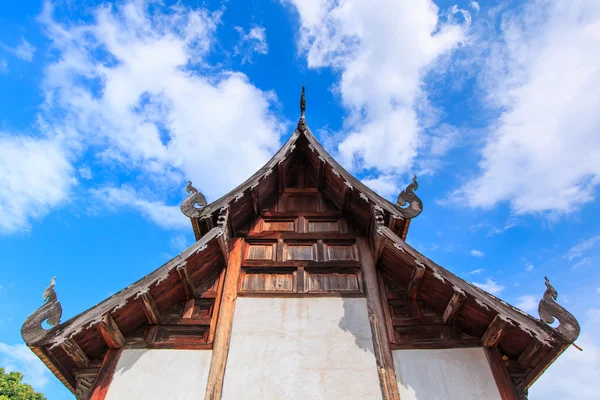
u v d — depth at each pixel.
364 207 10.80
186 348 8.52
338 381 8.02
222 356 8.34
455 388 7.89
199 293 9.62
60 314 7.86
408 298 9.49
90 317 7.79
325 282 9.84
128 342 8.61
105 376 8.04
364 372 8.14
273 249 10.70
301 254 10.56
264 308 9.22
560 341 7.40
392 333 8.79
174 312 9.27
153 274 8.41
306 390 7.89
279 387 7.93
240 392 7.85
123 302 8.02
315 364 8.27
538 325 7.60
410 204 10.22
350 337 8.71
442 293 8.84
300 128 12.62
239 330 8.79
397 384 7.96
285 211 11.79
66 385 8.52
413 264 8.95
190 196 10.03
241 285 9.73
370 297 9.44
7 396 26.81
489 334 8.20
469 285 8.27
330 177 11.79
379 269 10.14
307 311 9.17
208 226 10.01
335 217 11.58
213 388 7.88
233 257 10.33
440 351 8.45
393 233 9.35
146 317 8.81
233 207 10.44
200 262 9.42
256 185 10.68
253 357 8.35
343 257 10.51
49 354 7.72
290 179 12.70
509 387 7.89
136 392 7.83
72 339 7.73
